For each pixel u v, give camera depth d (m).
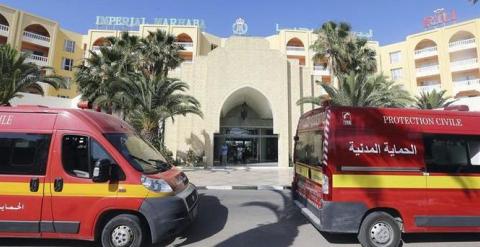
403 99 21.28
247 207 9.46
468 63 42.84
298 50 48.81
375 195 5.72
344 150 5.80
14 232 5.33
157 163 6.41
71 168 5.45
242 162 29.70
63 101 31.72
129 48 27.09
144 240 5.54
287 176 18.75
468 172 6.00
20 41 39.88
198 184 14.60
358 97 20.77
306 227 7.25
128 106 20.41
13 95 18.50
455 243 6.17
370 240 5.64
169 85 20.19
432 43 47.53
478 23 42.59
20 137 5.54
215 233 6.72
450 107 6.93
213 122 27.06
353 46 28.75
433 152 5.98
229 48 28.11
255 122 30.44
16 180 5.38
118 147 5.65
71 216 5.31
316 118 6.72
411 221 5.74
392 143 5.90
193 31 46.69
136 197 5.31
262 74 28.05
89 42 47.09
